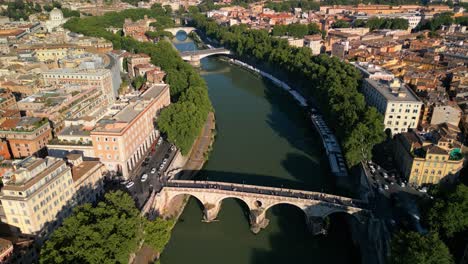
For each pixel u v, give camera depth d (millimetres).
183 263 173000
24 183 152000
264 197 189250
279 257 175500
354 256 174500
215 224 196375
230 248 181250
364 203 184625
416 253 130250
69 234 140875
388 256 151875
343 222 195500
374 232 172250
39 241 156750
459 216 150250
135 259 164875
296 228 192125
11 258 142500
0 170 192000
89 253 134250
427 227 162125
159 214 193375
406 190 198125
